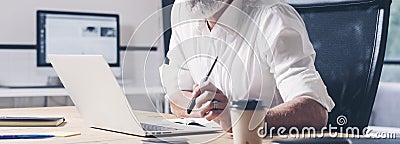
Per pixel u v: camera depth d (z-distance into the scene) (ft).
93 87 4.13
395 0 14.55
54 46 12.35
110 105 4.11
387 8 5.38
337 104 5.57
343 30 5.65
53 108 6.40
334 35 5.72
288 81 4.96
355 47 5.54
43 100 12.14
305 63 5.12
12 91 11.40
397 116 10.95
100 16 12.87
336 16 5.73
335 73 5.64
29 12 13.00
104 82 3.96
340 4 5.72
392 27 14.55
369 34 5.45
